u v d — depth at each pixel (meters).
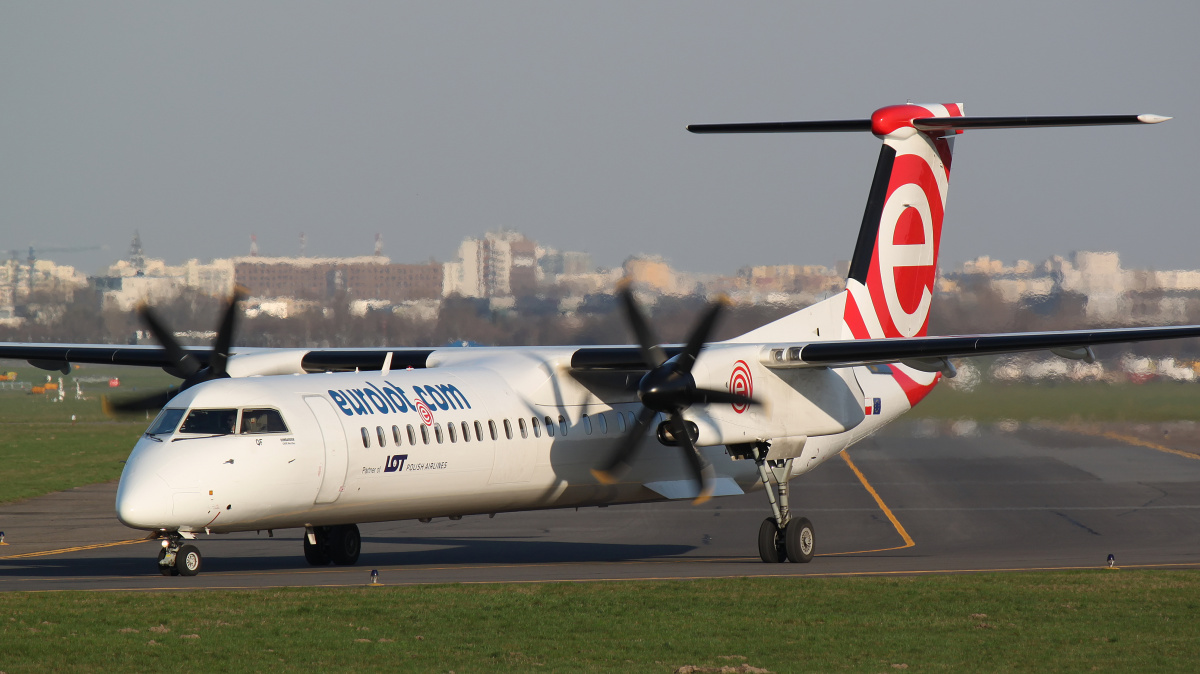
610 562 73.69
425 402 66.38
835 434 76.69
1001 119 76.50
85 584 58.03
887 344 68.31
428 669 41.88
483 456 67.69
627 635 47.81
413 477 64.62
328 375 65.69
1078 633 49.12
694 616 51.62
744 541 87.31
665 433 68.44
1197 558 72.75
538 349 74.50
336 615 50.03
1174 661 44.50
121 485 57.59
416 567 69.81
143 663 41.62
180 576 61.88
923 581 61.09
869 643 47.06
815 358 69.75
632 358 70.50
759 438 70.75
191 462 57.75
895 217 84.56
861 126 82.31
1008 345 66.88
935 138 85.69
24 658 41.84
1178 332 66.56
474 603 53.47
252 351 79.81
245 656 42.94
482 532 93.88
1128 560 71.75
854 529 92.75
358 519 64.75
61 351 82.44
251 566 71.00
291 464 59.62
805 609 53.44
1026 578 62.28
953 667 43.44
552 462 71.56
